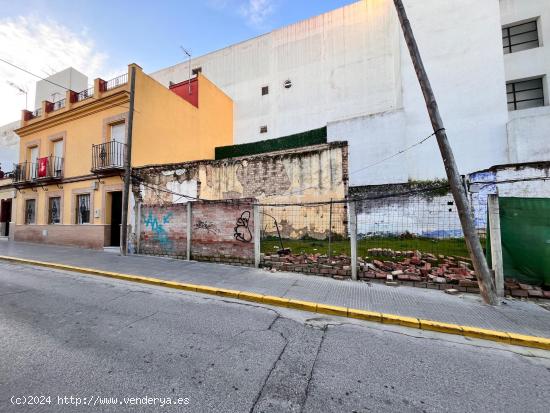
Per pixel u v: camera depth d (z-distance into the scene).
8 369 2.93
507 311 4.70
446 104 14.41
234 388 2.67
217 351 3.40
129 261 8.98
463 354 3.49
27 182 14.90
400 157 13.53
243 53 24.06
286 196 12.45
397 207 12.53
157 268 7.94
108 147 12.45
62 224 13.66
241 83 23.86
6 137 22.20
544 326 4.15
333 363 3.19
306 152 12.21
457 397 2.62
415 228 12.10
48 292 5.91
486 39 14.02
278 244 11.15
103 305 5.10
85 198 13.27
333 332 4.07
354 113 19.81
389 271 6.76
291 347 3.56
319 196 11.92
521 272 5.51
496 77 13.77
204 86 19.02
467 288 5.64
